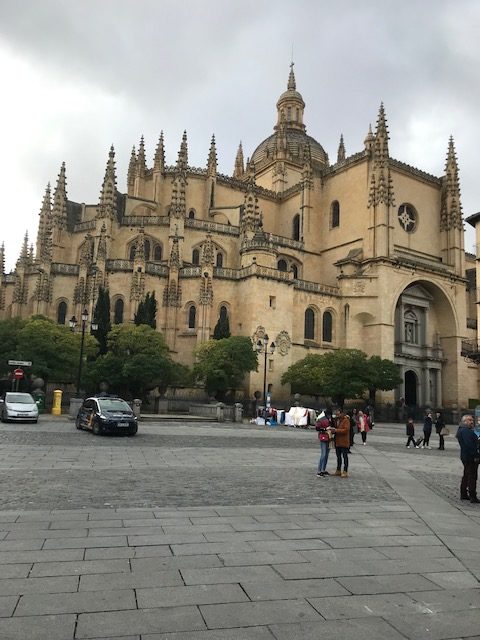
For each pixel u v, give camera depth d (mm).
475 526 12320
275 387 71688
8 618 6473
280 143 106250
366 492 16594
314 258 90312
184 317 72188
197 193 89688
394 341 82312
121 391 60094
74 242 80500
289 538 10578
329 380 66375
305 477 19484
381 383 68750
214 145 91562
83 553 9180
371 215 81625
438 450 34688
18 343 56219
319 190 92938
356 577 8352
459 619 6820
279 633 6262
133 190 90812
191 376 63750
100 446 26938
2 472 17922
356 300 79812
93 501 13648
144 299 69750
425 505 14727
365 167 84688
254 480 18125
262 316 72000
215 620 6570
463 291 88438
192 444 29906
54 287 70125
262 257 75500
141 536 10359
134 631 6199
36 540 9906
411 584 8109
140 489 15555
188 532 10781
